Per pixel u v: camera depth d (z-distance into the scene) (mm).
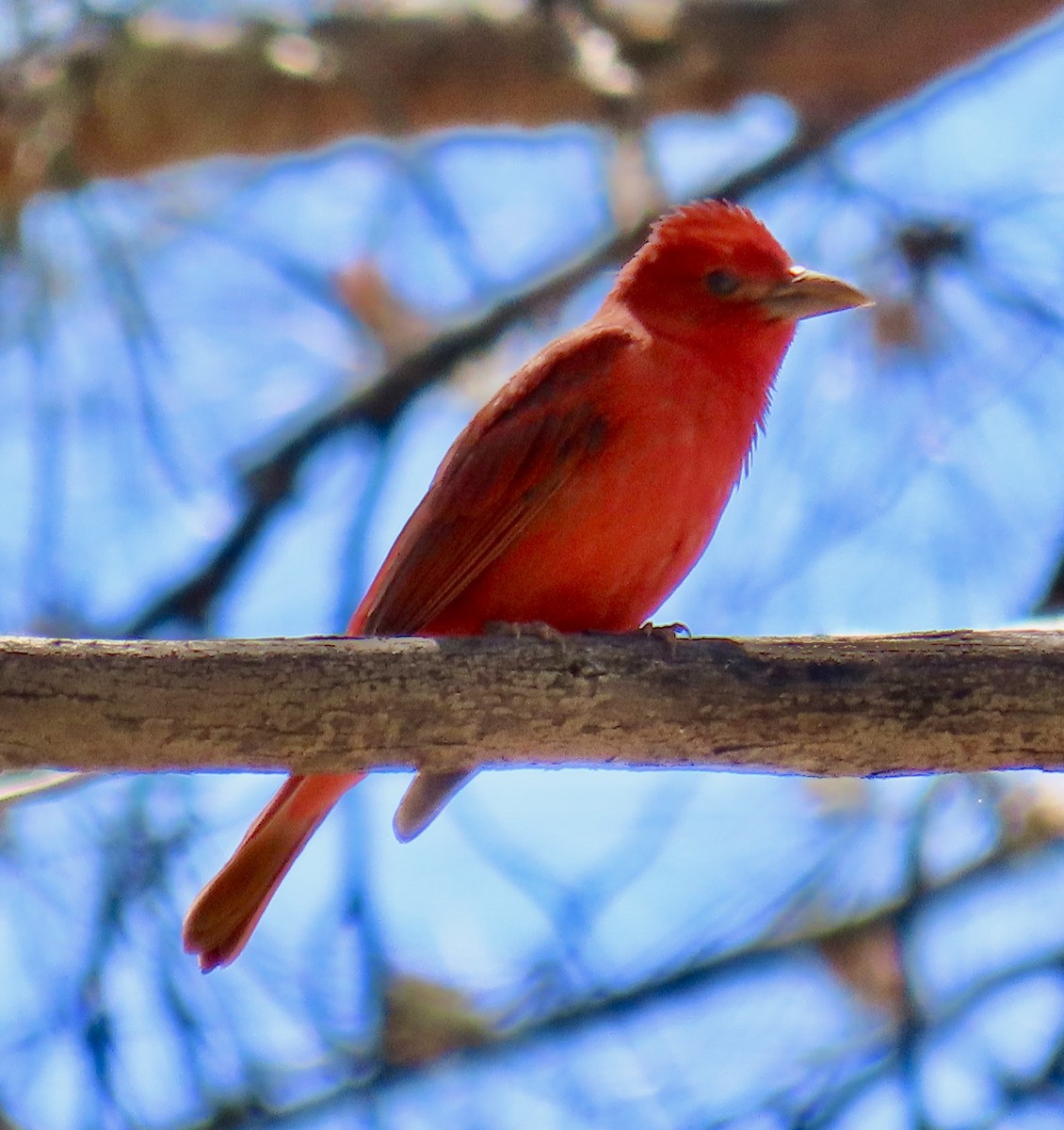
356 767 8562
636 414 10172
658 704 8656
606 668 8617
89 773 8867
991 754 8789
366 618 10609
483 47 15172
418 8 15367
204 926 10680
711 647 8750
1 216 13414
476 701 8508
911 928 12930
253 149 15383
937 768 8867
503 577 10297
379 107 13539
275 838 10578
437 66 15211
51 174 13414
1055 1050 12023
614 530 10164
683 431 10211
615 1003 12961
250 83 14930
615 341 10430
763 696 8680
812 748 8781
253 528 13461
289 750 8398
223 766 8422
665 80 15148
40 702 8094
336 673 8375
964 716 8719
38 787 9781
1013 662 8750
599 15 15289
